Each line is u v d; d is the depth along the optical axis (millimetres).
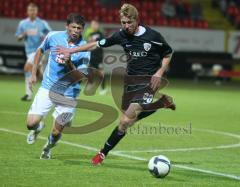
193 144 21500
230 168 16891
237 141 22688
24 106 32312
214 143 21938
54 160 17125
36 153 18188
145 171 15906
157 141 21938
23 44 59438
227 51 66875
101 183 14195
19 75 59000
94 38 41281
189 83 58406
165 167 14930
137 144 21016
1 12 62094
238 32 67125
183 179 15008
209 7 73875
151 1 70312
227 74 61969
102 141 21469
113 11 66375
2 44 58938
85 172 15484
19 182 13992
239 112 34094
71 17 16609
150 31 16203
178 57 63531
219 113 33188
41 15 63188
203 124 27938
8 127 24156
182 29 65375
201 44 66062
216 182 14781
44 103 17109
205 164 17453
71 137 22188
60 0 65812
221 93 48031
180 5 69250
